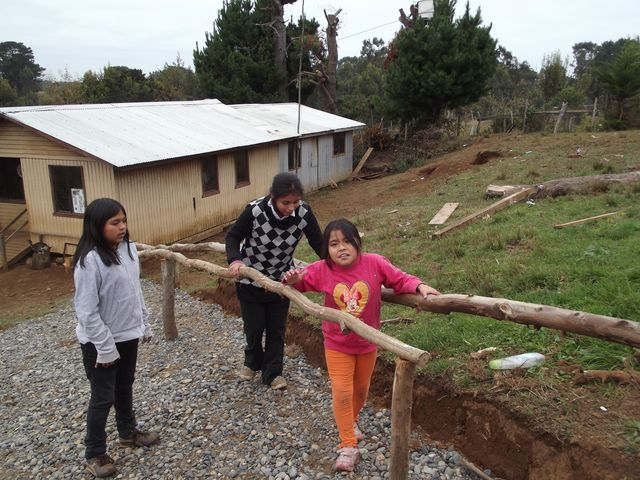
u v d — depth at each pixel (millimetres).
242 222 3869
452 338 4234
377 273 3188
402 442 2807
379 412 4000
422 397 3867
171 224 13586
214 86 26250
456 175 14789
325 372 4855
